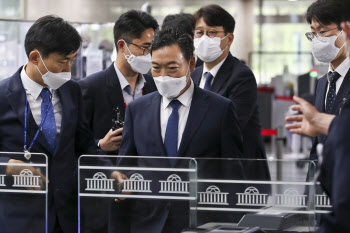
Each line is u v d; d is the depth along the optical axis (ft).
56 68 17.79
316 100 20.86
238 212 15.14
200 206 15.33
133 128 18.26
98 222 15.70
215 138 17.71
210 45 23.52
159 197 15.48
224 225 15.19
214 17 23.53
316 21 20.12
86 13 49.90
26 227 16.10
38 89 18.22
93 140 19.52
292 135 59.67
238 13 87.66
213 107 17.84
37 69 17.90
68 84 18.92
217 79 23.65
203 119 17.72
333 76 20.17
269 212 14.93
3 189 16.11
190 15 28.43
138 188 15.56
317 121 13.84
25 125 17.92
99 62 30.89
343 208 12.16
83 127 19.15
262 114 43.65
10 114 18.01
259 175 14.98
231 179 15.15
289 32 88.02
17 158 16.10
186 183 15.35
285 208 14.87
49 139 18.16
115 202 15.65
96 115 21.75
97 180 15.69
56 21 17.78
